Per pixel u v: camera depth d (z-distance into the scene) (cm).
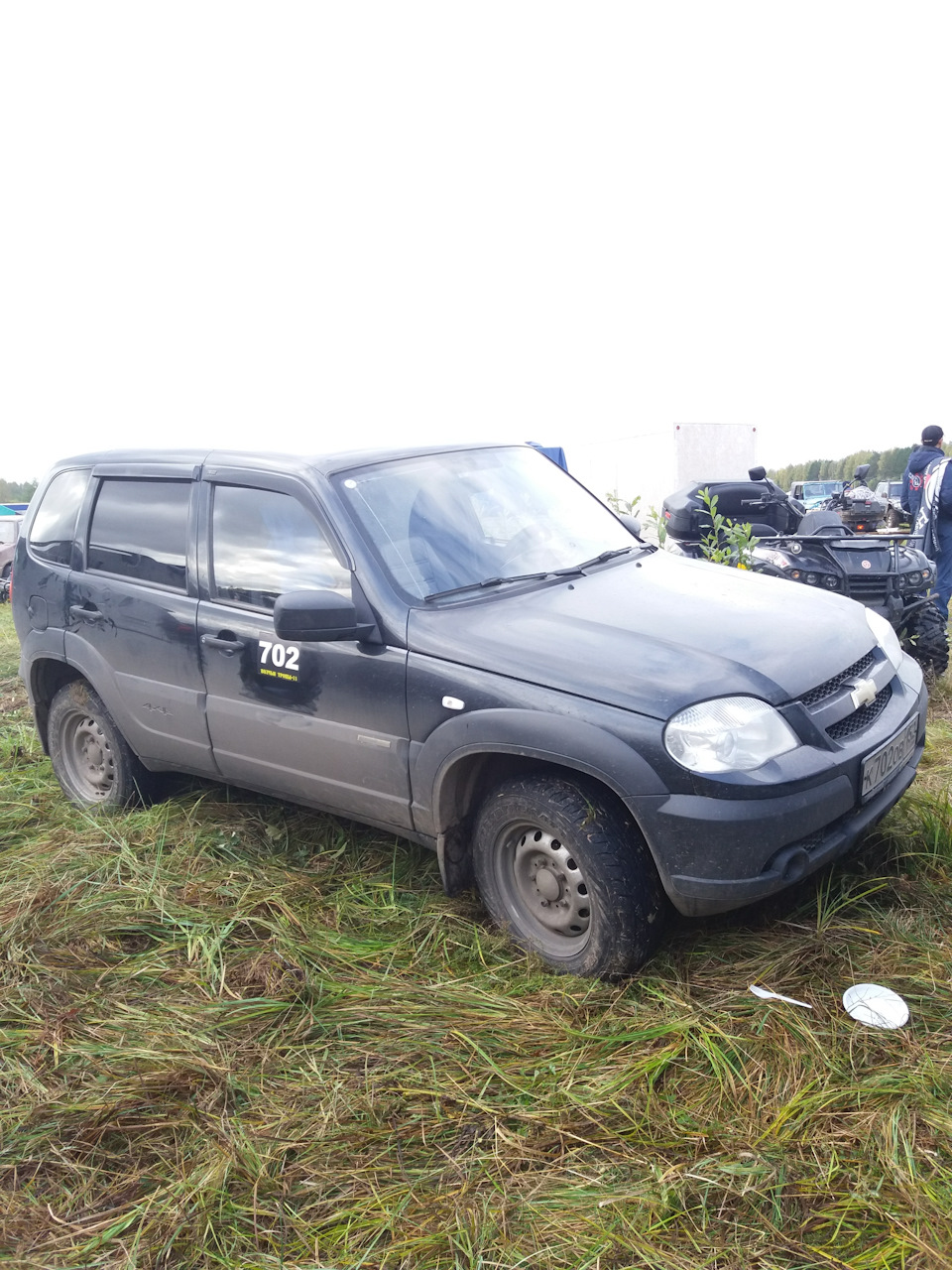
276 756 357
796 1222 197
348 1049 265
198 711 379
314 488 346
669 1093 238
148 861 379
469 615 318
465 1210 206
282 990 290
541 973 293
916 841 343
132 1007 290
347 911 335
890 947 286
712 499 827
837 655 302
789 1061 243
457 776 309
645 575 358
